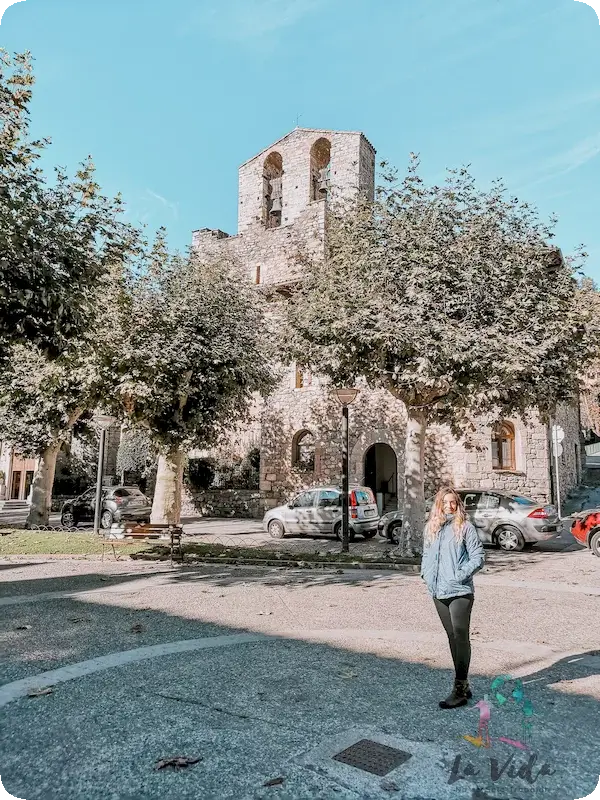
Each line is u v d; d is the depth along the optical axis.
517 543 14.24
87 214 9.84
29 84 8.55
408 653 5.73
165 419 16.94
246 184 28.03
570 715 4.17
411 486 13.08
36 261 8.47
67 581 10.15
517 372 10.94
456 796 3.08
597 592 8.90
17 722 4.10
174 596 8.72
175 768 3.40
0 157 8.05
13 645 6.09
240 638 6.31
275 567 11.79
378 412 22.52
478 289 11.40
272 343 18.23
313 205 24.44
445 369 11.29
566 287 12.09
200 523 23.00
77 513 22.03
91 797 3.12
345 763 3.44
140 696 4.57
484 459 20.38
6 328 8.90
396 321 11.20
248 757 3.53
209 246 28.36
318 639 6.26
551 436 21.92
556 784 3.20
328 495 17.36
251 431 26.94
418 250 11.89
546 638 6.31
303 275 14.70
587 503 22.73
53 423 19.02
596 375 16.17
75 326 9.74
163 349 15.30
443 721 4.05
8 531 17.66
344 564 11.65
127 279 15.50
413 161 12.73
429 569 4.62
